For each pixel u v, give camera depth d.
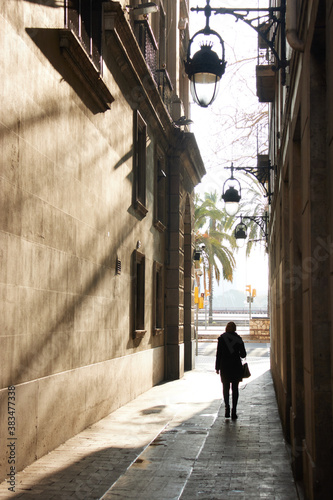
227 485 6.09
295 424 6.32
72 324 8.64
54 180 7.81
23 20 6.74
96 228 10.05
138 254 13.98
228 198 13.69
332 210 4.12
